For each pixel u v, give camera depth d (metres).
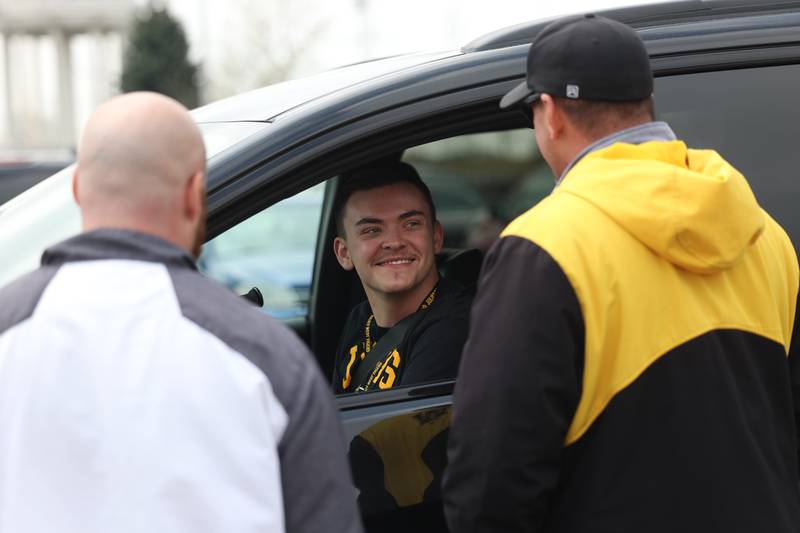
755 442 2.26
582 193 2.20
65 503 1.67
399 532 2.63
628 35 2.29
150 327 1.74
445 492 2.20
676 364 2.17
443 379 2.97
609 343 2.14
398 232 3.18
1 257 2.91
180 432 1.69
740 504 2.19
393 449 2.65
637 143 2.29
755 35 3.06
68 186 3.27
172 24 29.92
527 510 2.11
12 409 1.70
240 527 1.68
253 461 1.71
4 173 9.84
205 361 1.73
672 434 2.15
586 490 2.16
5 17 41.88
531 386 2.07
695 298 2.23
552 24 2.36
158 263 1.80
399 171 3.22
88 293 1.76
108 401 1.69
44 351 1.72
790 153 3.01
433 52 3.35
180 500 1.67
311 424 1.77
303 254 10.39
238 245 10.76
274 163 2.64
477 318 2.17
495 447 2.08
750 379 2.30
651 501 2.14
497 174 14.52
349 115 2.74
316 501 1.76
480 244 6.56
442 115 2.80
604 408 2.15
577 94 2.25
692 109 2.99
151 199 1.81
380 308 3.28
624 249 2.17
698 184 2.15
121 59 33.41
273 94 3.21
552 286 2.10
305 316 4.45
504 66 2.87
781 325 2.46
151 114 1.83
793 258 2.54
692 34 3.05
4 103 48.44
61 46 42.34
